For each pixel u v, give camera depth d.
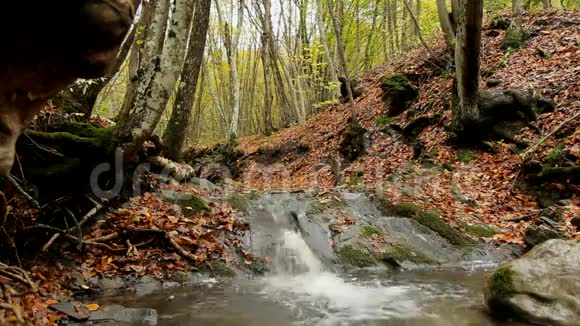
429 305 4.62
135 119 5.99
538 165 8.25
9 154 2.58
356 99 17.73
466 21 9.03
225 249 6.38
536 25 13.73
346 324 4.11
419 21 21.95
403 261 6.55
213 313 4.43
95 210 5.80
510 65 12.26
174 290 5.26
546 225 6.74
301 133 18.31
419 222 7.66
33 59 2.37
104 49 2.46
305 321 4.20
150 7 9.45
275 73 24.97
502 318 4.12
